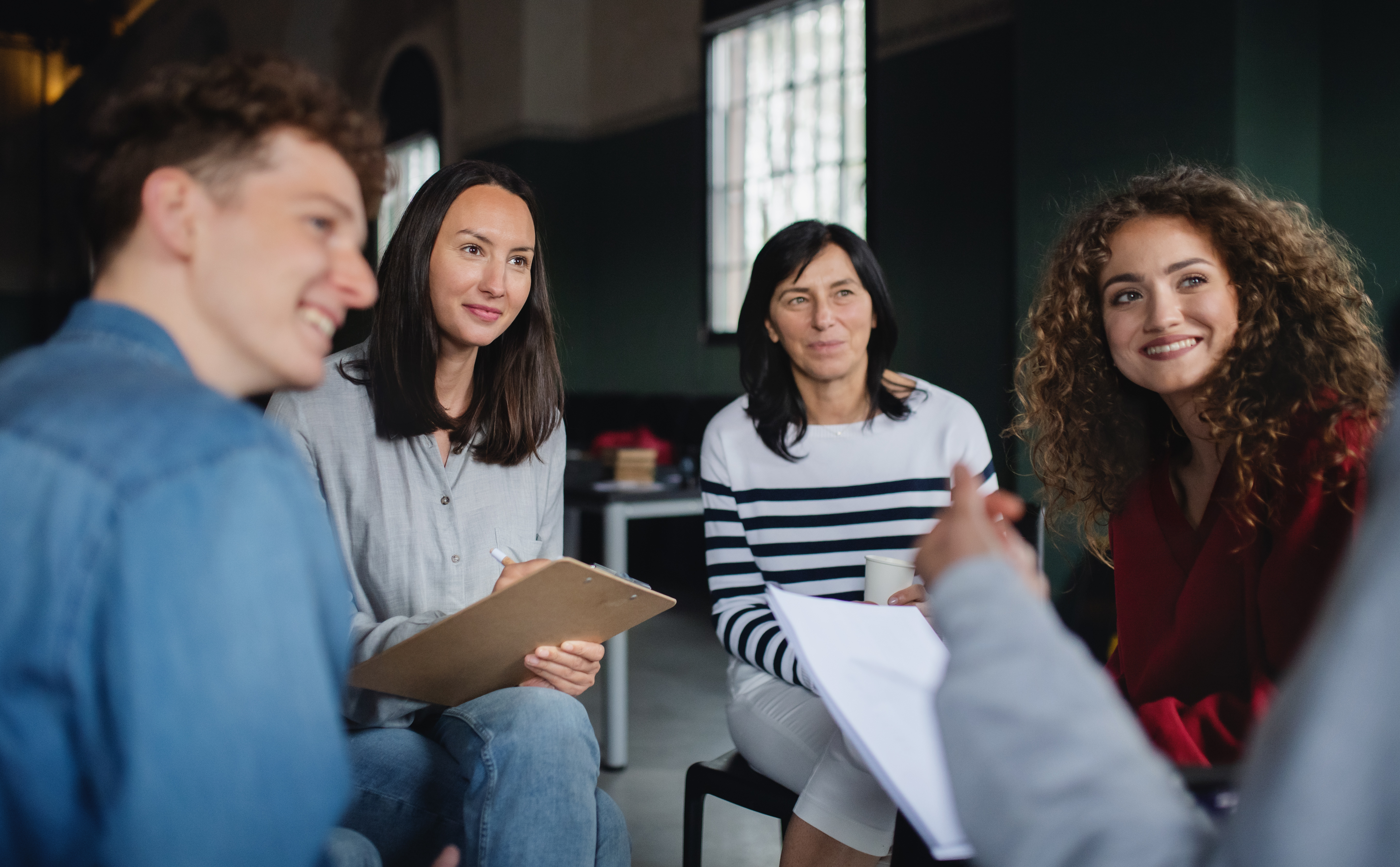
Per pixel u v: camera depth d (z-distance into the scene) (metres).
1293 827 0.42
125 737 0.62
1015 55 4.84
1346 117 4.00
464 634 1.29
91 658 0.64
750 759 1.75
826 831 1.43
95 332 0.76
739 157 7.22
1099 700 0.55
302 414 1.64
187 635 0.62
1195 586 1.18
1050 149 4.59
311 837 0.67
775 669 1.70
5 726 0.65
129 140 0.77
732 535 1.97
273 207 0.77
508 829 1.33
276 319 0.78
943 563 0.65
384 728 1.54
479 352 1.78
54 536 0.64
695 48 7.44
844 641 0.97
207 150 0.75
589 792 1.39
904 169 5.88
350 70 10.97
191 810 0.62
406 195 10.21
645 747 3.45
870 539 1.92
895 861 1.12
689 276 7.57
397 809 1.45
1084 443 1.39
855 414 1.97
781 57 6.87
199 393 0.70
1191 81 4.02
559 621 1.36
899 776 0.78
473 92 8.97
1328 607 0.46
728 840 2.69
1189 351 1.21
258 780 0.64
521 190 1.74
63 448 0.66
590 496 3.38
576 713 1.42
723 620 1.86
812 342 1.87
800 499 1.95
